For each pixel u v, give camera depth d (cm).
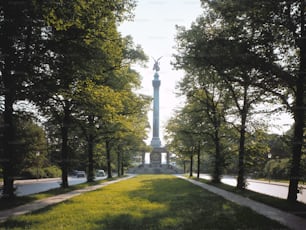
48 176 7394
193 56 2256
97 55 2173
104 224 1313
